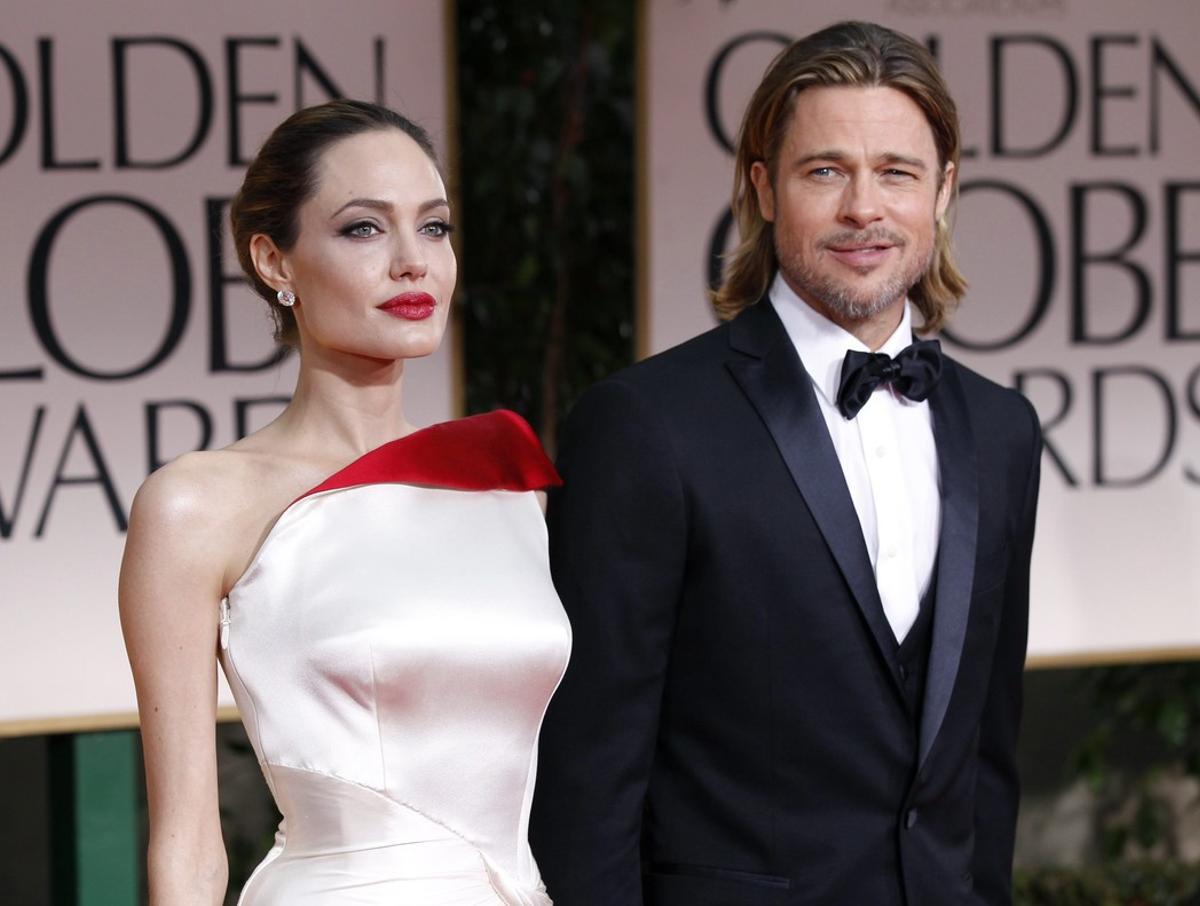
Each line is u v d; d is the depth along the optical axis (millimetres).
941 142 5305
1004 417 5637
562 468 5320
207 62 8258
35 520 8188
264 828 10297
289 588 4707
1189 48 9102
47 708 8234
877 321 5387
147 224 8234
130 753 8477
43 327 8156
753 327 5422
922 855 5199
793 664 5094
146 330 8266
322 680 4664
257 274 4938
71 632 8250
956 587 5227
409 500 4910
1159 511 9211
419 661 4707
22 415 8156
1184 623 9266
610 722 5082
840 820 5129
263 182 4855
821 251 5148
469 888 4770
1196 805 11617
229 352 8352
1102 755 11156
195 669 4672
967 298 8984
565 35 9805
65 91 8125
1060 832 11500
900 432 5410
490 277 9805
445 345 8711
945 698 5160
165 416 8305
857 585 5098
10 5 8047
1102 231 9086
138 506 4715
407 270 4777
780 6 8844
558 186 9836
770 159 5328
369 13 8422
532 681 4887
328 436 4957
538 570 5027
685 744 5211
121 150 8195
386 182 4773
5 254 8102
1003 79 8953
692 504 5105
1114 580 9195
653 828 5246
